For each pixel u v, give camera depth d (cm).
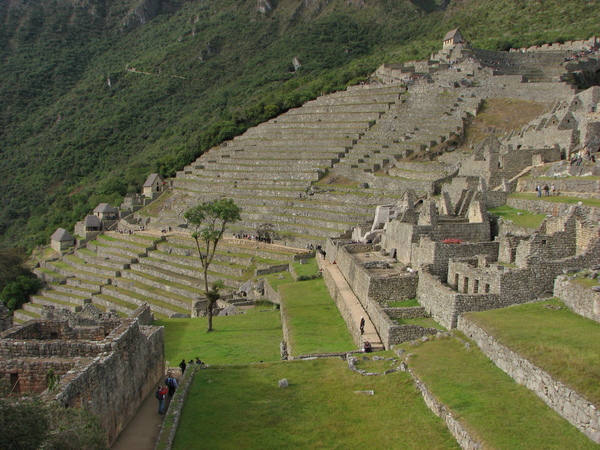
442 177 7094
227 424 2314
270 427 2280
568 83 9088
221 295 6738
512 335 2495
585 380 1955
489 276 3225
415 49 16512
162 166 14200
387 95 11306
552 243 3353
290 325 4169
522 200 4644
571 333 2445
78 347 2281
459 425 2017
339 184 8762
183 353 4062
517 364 2291
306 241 7425
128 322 2605
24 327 2630
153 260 8900
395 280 3797
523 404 2092
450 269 3684
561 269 3153
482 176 5594
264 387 2708
